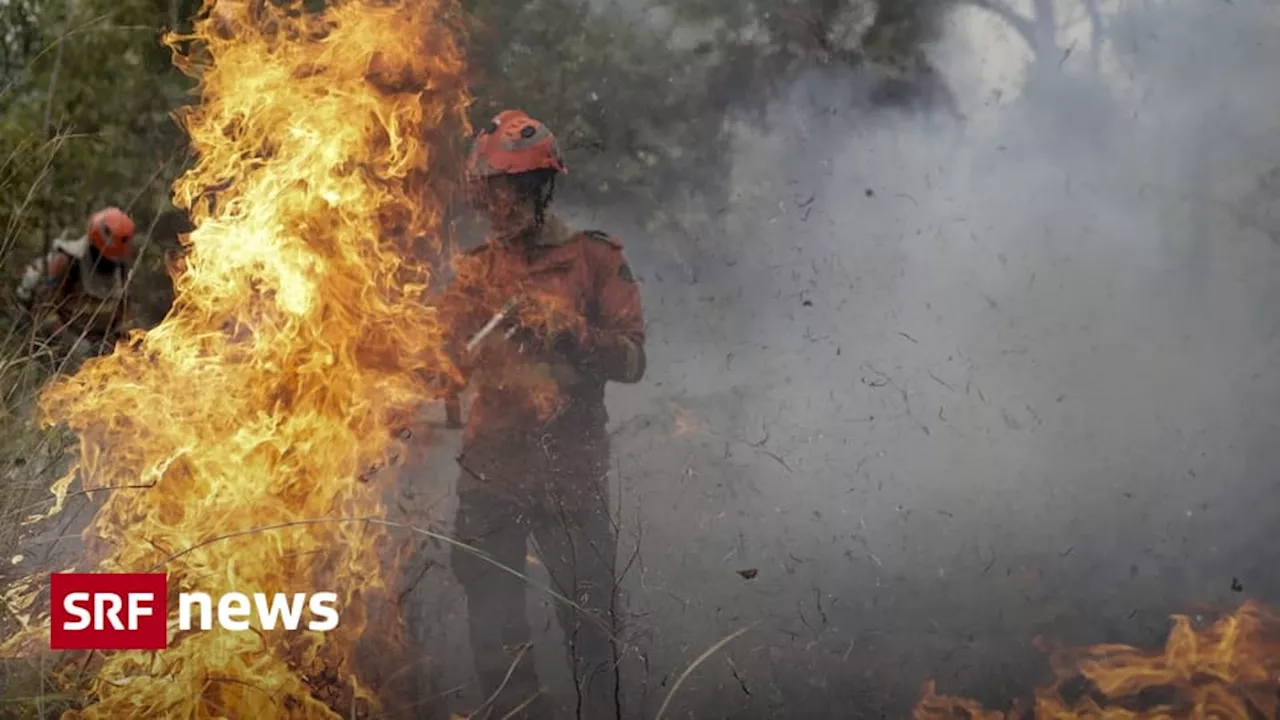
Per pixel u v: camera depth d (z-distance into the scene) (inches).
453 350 157.6
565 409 156.3
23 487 157.8
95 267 236.1
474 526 154.6
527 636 154.1
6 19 301.3
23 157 235.5
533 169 156.8
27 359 174.9
